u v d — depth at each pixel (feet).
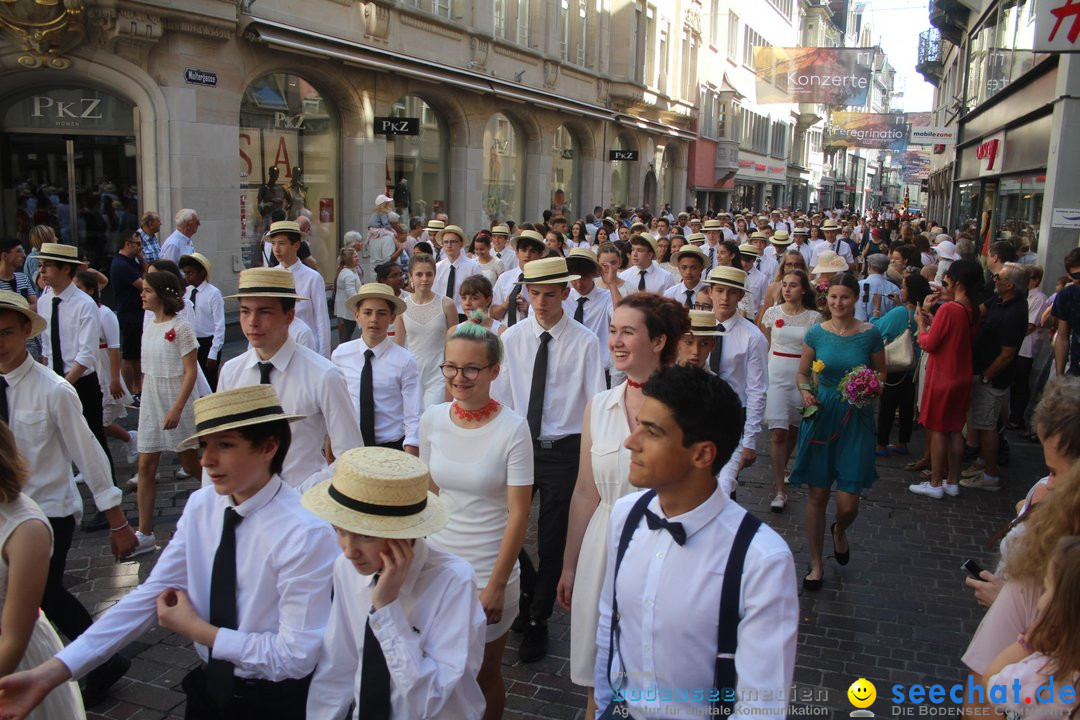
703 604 7.48
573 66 87.66
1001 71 60.59
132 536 14.35
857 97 131.64
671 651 7.59
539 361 16.40
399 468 8.30
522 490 12.25
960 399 24.94
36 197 44.47
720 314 19.06
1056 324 29.40
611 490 11.53
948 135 90.58
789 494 25.44
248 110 48.47
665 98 113.50
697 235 42.50
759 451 30.63
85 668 9.14
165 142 42.22
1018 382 32.91
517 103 75.92
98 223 44.39
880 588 19.10
